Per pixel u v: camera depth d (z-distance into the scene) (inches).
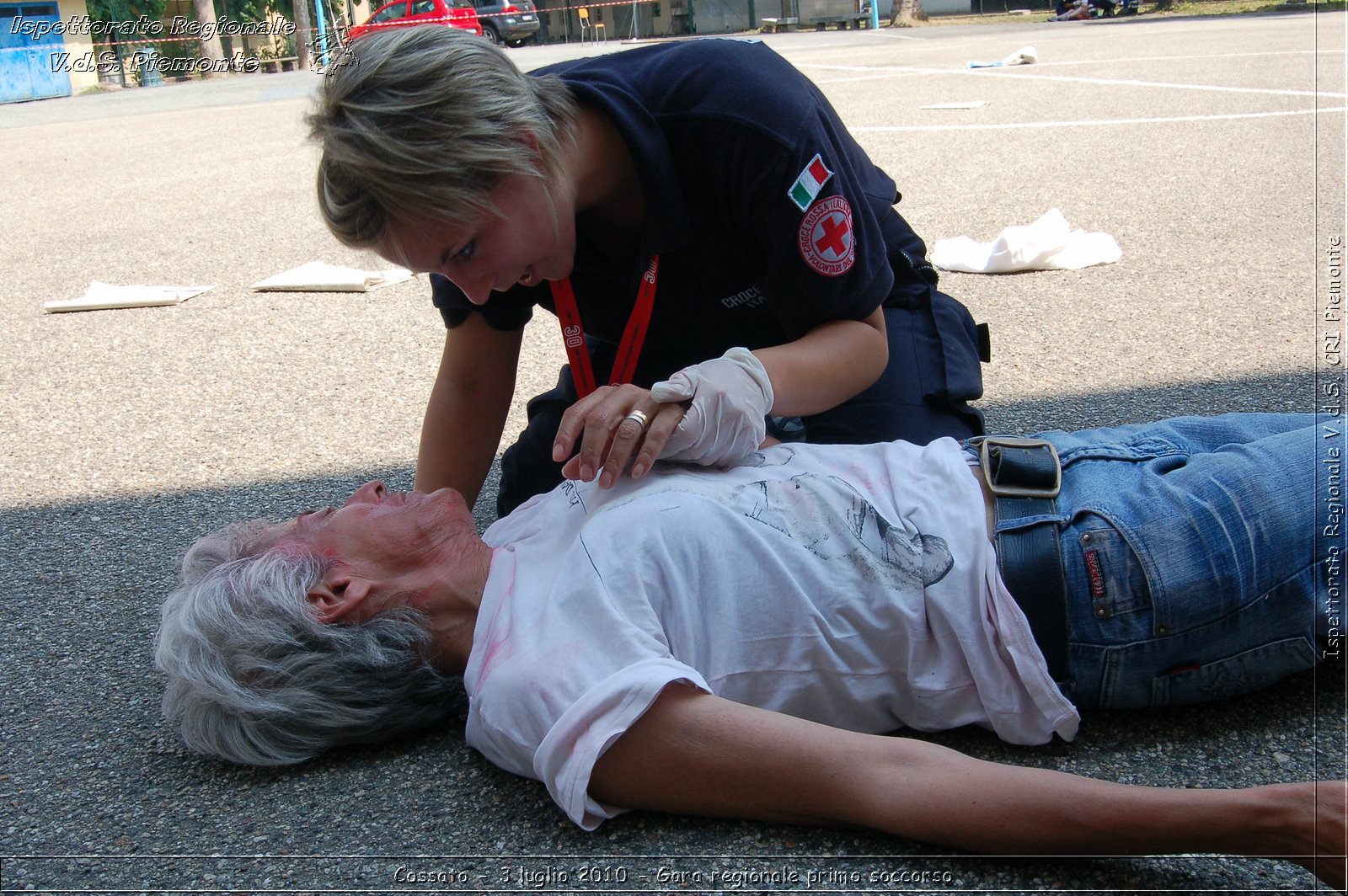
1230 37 508.4
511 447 85.6
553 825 55.9
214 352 147.2
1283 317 130.3
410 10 685.9
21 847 56.4
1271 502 57.0
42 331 162.1
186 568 63.4
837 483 60.1
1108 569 57.1
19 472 112.0
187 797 59.9
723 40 68.3
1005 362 123.6
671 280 71.1
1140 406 108.0
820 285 66.2
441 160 52.7
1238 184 200.7
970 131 285.6
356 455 110.4
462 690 63.6
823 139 65.7
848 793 50.8
